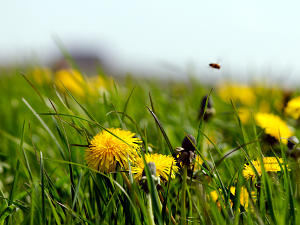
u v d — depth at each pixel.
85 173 0.84
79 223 0.78
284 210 0.74
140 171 0.78
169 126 1.02
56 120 0.87
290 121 1.09
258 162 0.81
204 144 0.92
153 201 0.74
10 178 0.92
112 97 1.04
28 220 0.77
